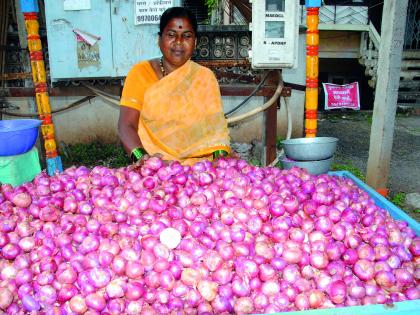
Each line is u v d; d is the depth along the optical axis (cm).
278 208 187
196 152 275
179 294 157
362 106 1283
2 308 151
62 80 479
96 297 150
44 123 438
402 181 579
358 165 663
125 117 282
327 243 176
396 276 161
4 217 192
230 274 161
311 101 373
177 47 270
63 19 455
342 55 1112
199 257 168
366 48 1107
